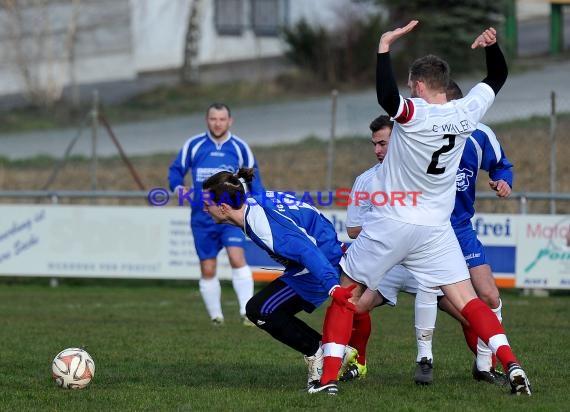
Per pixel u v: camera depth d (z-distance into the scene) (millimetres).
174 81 84812
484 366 18391
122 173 53125
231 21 92812
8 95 83500
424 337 18359
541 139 49688
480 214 34844
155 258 36906
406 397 16812
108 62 89625
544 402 16016
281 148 53812
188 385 18500
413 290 18906
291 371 20250
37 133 68812
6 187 51844
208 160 28672
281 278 17656
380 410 15633
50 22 84000
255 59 92375
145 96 78750
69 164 55656
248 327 27891
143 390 17812
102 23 89188
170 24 92438
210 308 28688
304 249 16250
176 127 66625
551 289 35812
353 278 16875
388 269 16672
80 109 76125
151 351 23047
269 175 49781
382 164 16625
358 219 18391
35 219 37469
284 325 17422
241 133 60312
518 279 34812
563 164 47406
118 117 71750
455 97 17656
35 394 17453
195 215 28641
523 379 16359
